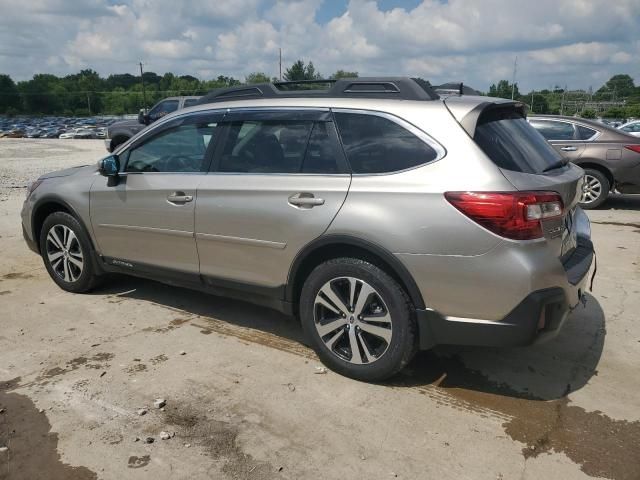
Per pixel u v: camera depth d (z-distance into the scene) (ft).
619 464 9.21
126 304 16.28
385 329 11.23
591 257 12.06
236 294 13.56
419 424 10.30
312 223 11.64
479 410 10.77
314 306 12.07
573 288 10.73
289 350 13.32
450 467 9.14
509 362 12.71
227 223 13.00
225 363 12.64
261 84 13.57
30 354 13.07
